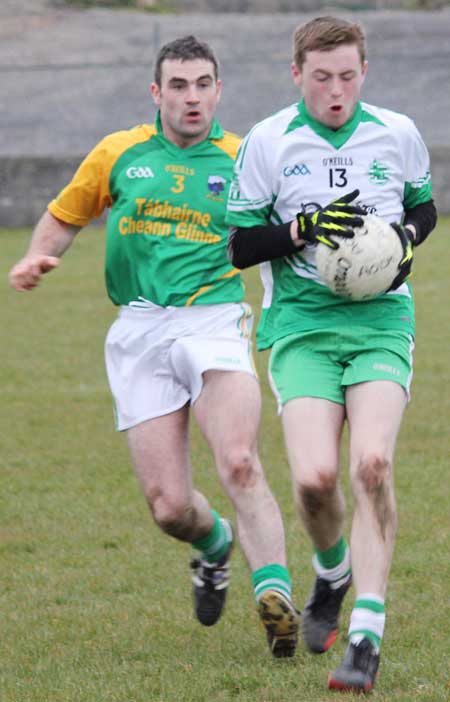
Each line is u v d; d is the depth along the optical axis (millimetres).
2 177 67062
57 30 90875
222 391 15453
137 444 16172
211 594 16344
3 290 50594
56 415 31141
